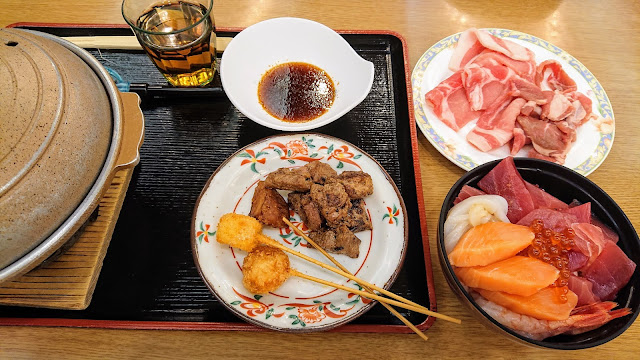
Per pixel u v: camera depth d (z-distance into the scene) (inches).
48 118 9.4
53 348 12.1
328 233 13.2
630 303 10.9
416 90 17.1
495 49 17.7
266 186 13.9
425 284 13.2
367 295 11.7
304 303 12.5
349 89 16.1
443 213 11.9
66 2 19.4
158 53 14.7
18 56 10.0
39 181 9.2
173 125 16.1
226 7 19.5
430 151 16.2
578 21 20.0
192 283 13.1
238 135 16.0
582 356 12.3
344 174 14.0
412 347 12.3
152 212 14.3
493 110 16.5
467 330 12.6
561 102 16.1
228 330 12.3
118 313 12.6
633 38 19.5
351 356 12.1
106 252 13.2
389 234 13.4
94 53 17.8
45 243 9.6
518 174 12.8
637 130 16.8
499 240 11.3
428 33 19.3
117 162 11.1
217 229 13.2
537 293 10.9
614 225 12.2
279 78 16.9
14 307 12.5
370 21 19.4
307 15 19.4
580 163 15.4
